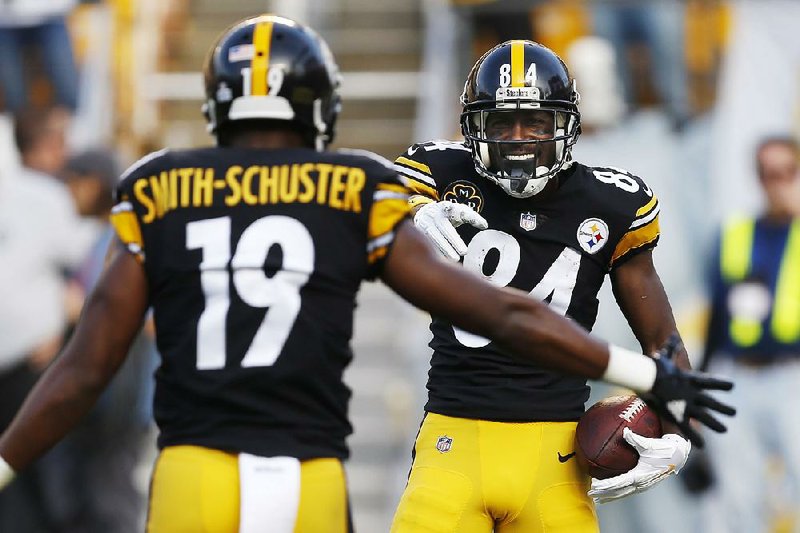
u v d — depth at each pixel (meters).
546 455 13.36
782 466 26.31
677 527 26.56
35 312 26.70
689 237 27.42
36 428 9.90
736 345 26.84
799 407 26.38
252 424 9.92
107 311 10.10
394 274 10.01
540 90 13.15
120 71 31.58
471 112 13.29
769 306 26.78
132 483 25.64
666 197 27.62
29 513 24.67
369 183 10.12
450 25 30.34
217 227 10.08
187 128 34.47
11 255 26.94
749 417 26.58
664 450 12.57
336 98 10.98
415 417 28.16
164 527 9.93
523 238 13.63
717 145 27.67
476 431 13.42
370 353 31.67
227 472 9.87
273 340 9.94
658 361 10.03
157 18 34.19
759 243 27.05
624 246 13.80
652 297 13.73
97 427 25.03
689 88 27.98
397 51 35.97
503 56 13.35
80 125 29.98
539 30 28.70
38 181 28.12
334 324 10.08
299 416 10.02
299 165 10.19
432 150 14.13
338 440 10.28
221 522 9.84
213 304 10.01
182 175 10.23
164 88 34.31
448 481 13.38
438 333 13.87
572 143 13.62
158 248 10.14
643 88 28.14
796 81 27.67
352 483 29.64
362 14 36.72
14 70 30.33
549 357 9.72
